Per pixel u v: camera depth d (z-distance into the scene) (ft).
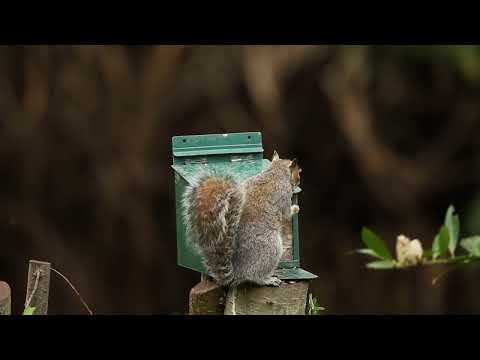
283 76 44.16
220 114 45.29
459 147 46.32
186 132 45.44
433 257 18.83
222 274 18.85
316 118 45.52
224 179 19.11
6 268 46.42
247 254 18.95
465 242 18.70
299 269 20.01
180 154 19.99
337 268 47.42
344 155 46.34
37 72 45.29
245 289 19.12
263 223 19.20
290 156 45.47
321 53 43.88
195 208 18.88
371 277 47.21
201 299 19.52
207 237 18.75
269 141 44.80
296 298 19.08
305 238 47.39
